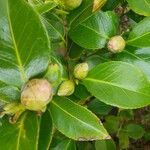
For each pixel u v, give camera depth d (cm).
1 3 15
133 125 37
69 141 26
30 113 18
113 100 19
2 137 17
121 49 21
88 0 21
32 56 17
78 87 21
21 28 16
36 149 17
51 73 18
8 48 16
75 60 23
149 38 22
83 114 18
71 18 22
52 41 22
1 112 17
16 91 17
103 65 20
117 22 23
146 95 19
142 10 22
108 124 37
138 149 46
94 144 34
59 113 19
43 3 20
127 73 19
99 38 22
